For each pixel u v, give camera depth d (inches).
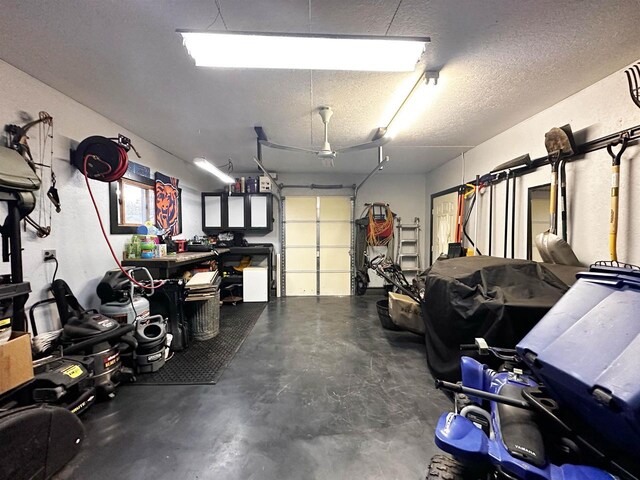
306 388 95.5
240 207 223.1
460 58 78.1
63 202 98.7
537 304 77.5
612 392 34.8
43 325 90.2
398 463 64.3
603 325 43.4
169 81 89.6
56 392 66.9
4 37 68.5
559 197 107.3
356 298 232.8
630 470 39.9
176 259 131.6
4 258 69.9
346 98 100.9
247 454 66.4
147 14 61.4
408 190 246.1
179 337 125.8
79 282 105.7
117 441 70.2
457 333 91.0
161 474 60.7
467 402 64.9
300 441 70.7
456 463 50.9
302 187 243.3
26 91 85.1
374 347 131.0
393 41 59.0
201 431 74.1
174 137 144.3
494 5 59.4
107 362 88.8
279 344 134.2
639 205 80.3
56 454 57.9
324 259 245.8
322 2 58.2
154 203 155.8
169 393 92.1
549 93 99.3
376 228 236.1
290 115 116.2
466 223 174.2
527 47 73.6
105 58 77.6
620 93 84.9
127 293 110.5
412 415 81.5
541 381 49.3
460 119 122.9
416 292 131.9
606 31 67.4
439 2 58.5
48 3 57.8
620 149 83.2
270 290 228.4
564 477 39.1
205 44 61.6
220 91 95.7
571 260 98.0
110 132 121.2
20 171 71.4
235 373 105.8
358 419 79.6
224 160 195.0
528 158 118.0
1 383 57.5
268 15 62.1
